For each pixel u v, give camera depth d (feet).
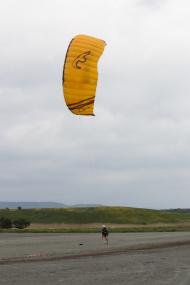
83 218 503.20
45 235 280.72
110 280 85.10
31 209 551.59
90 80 96.68
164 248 167.63
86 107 96.63
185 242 197.36
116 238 237.25
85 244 189.16
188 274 93.25
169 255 139.13
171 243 192.75
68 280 85.05
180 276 90.02
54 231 332.19
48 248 166.91
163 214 556.51
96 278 87.81
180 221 522.88
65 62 96.43
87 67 96.68
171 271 98.84
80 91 96.12
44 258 128.88
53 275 92.02
